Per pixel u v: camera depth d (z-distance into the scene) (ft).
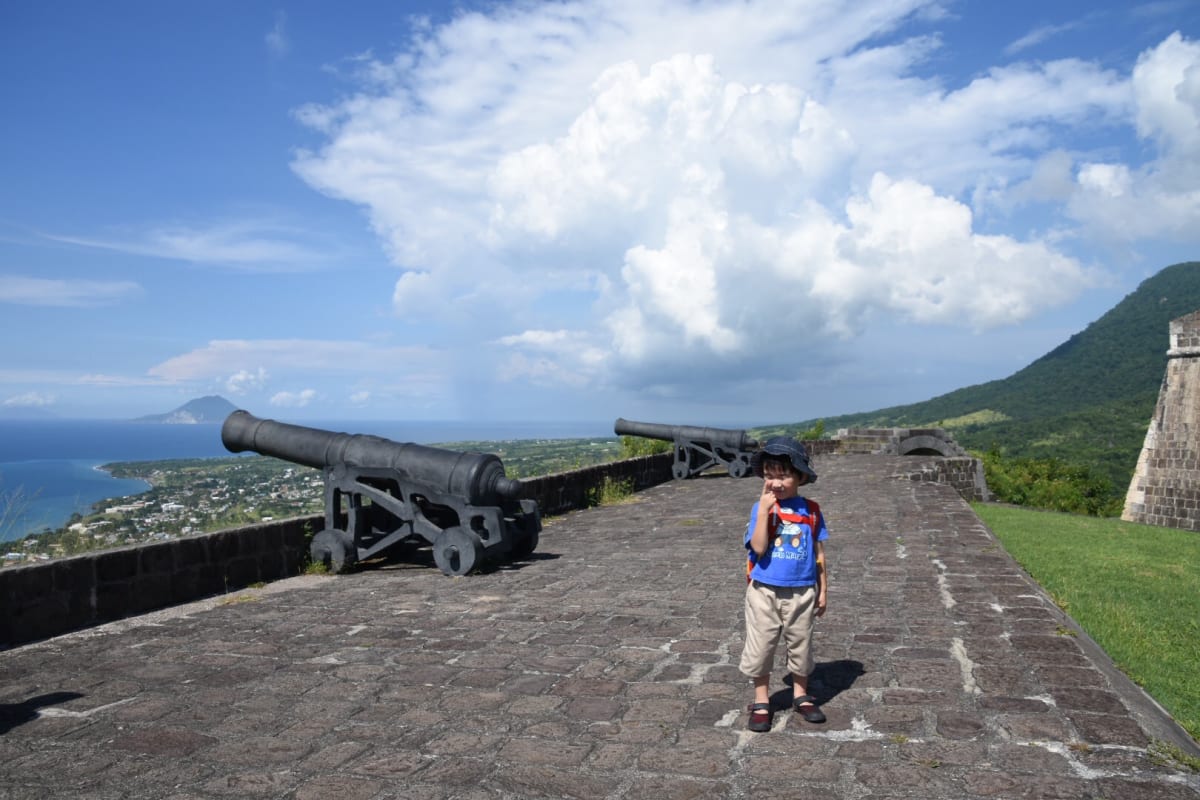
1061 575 32.71
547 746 11.72
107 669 16.42
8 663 17.02
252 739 12.35
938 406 450.71
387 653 17.04
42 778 11.15
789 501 12.66
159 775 11.15
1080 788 9.92
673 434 67.82
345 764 11.30
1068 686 13.65
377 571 28.19
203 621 20.67
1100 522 58.18
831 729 12.00
